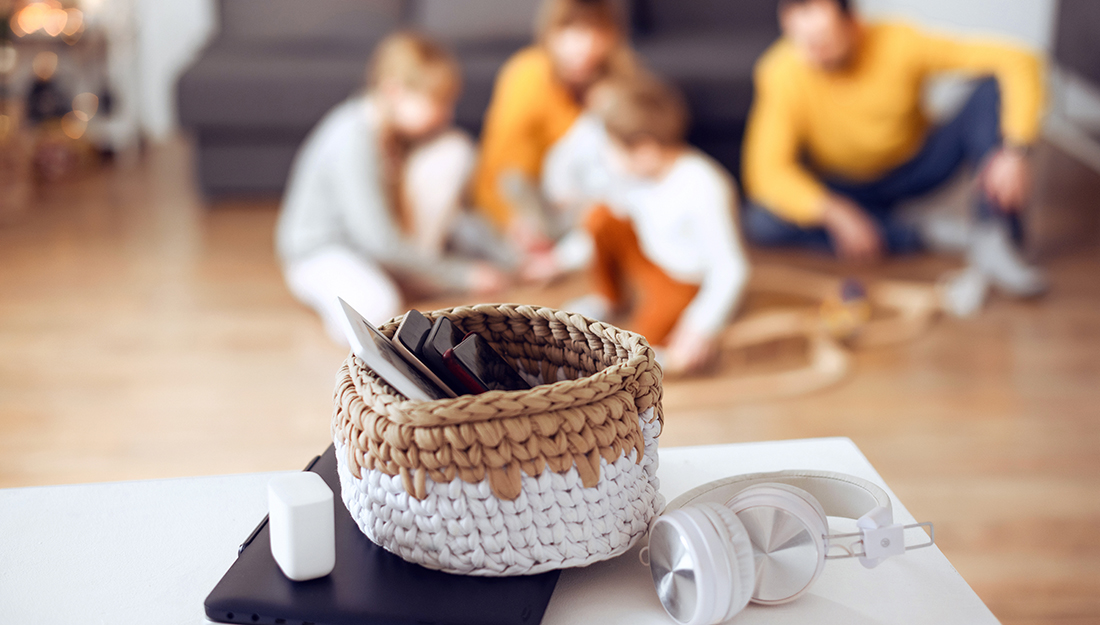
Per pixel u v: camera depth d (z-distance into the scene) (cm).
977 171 246
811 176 274
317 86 292
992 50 245
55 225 290
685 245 204
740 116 288
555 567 61
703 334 198
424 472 58
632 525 63
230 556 70
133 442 169
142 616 64
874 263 262
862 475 81
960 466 162
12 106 311
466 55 308
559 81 257
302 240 233
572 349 73
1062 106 374
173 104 294
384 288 219
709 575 57
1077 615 125
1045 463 162
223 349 208
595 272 220
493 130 267
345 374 67
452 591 60
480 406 58
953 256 266
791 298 238
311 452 166
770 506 61
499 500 58
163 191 326
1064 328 217
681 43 318
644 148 200
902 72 256
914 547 65
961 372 197
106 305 230
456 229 255
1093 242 268
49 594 66
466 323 74
